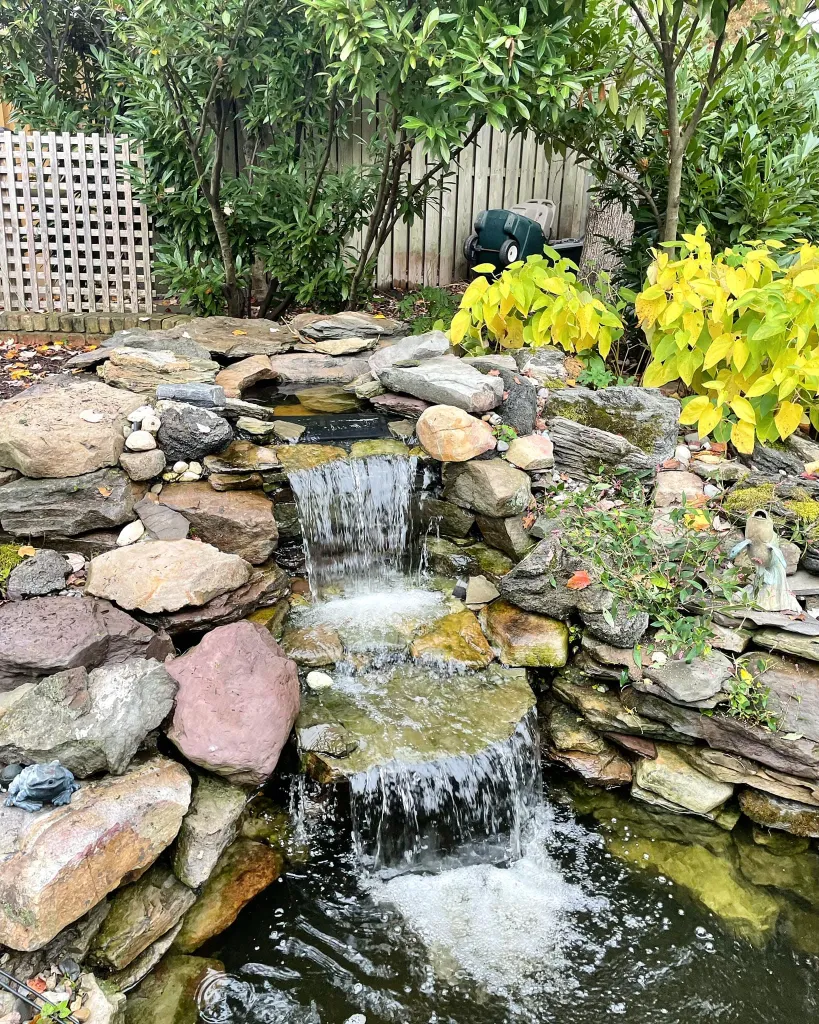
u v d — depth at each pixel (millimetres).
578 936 2955
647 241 5434
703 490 4074
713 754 3424
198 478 4004
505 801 3334
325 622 3895
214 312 6273
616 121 5074
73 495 3619
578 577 3674
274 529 3873
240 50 5410
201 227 6102
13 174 5703
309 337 5863
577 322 4668
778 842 3318
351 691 3533
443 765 3191
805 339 3721
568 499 4078
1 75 7035
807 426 4641
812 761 3189
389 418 4699
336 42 4715
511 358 4941
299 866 3129
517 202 8148
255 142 6500
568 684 3691
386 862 3211
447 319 6109
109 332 5926
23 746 2668
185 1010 2580
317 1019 2613
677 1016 2676
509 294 4680
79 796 2645
